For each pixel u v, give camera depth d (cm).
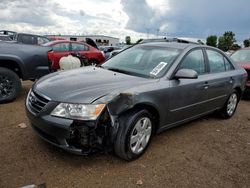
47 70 589
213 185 305
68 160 330
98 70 411
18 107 524
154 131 376
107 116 305
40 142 370
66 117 295
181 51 423
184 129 478
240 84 560
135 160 345
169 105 379
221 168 346
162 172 322
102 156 346
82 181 291
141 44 490
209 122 532
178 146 400
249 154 394
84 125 293
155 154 367
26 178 287
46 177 292
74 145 303
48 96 313
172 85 378
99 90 314
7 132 398
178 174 321
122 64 432
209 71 474
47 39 1378
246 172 340
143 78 370
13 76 543
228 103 548
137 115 328
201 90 437
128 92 317
